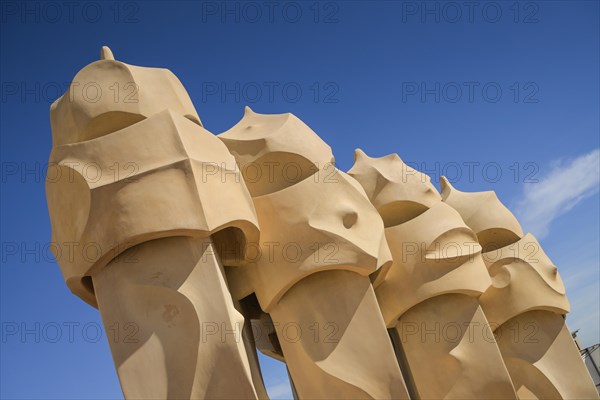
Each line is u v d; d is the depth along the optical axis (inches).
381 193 613.9
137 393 392.8
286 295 494.0
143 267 412.2
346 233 493.0
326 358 470.9
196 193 415.2
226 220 425.7
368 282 493.0
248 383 394.0
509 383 555.8
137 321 406.3
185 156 422.0
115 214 408.5
